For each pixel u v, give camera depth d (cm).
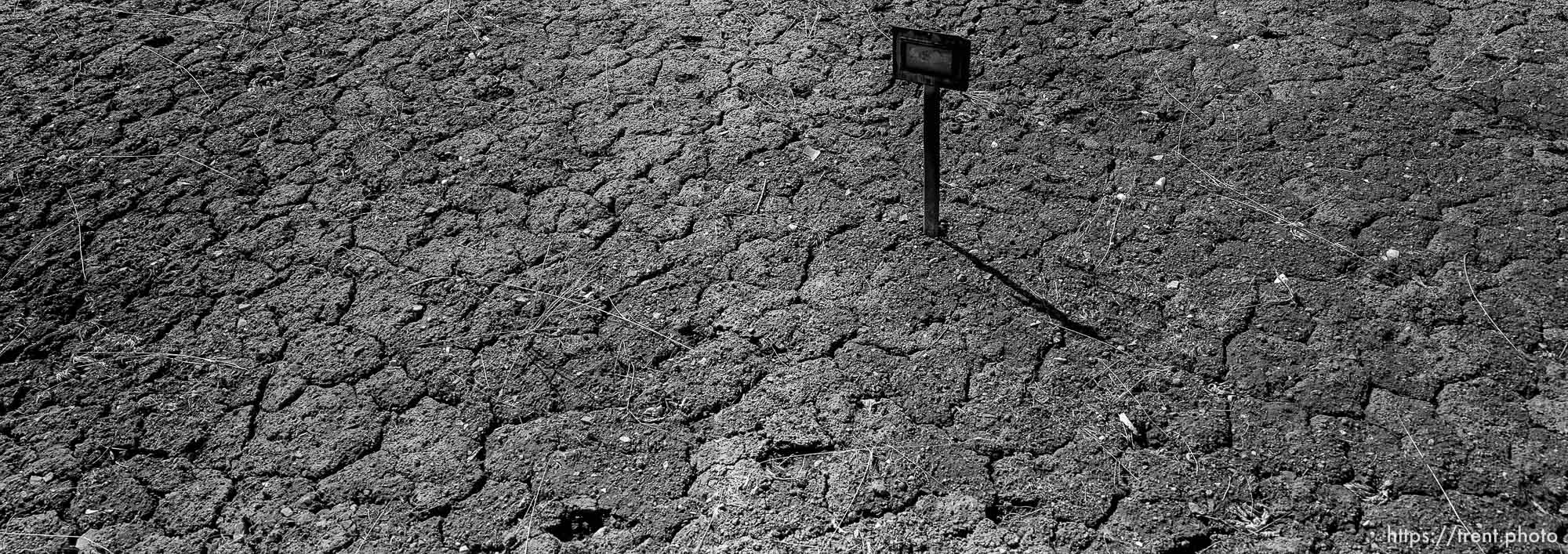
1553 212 355
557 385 316
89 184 404
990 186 383
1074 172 388
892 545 271
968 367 314
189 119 439
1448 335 313
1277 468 281
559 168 405
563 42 482
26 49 486
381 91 452
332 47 483
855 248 359
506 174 402
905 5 497
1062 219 367
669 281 350
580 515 282
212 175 407
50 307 351
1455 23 459
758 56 465
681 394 312
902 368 315
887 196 380
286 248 372
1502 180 370
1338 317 321
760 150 408
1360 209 362
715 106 435
